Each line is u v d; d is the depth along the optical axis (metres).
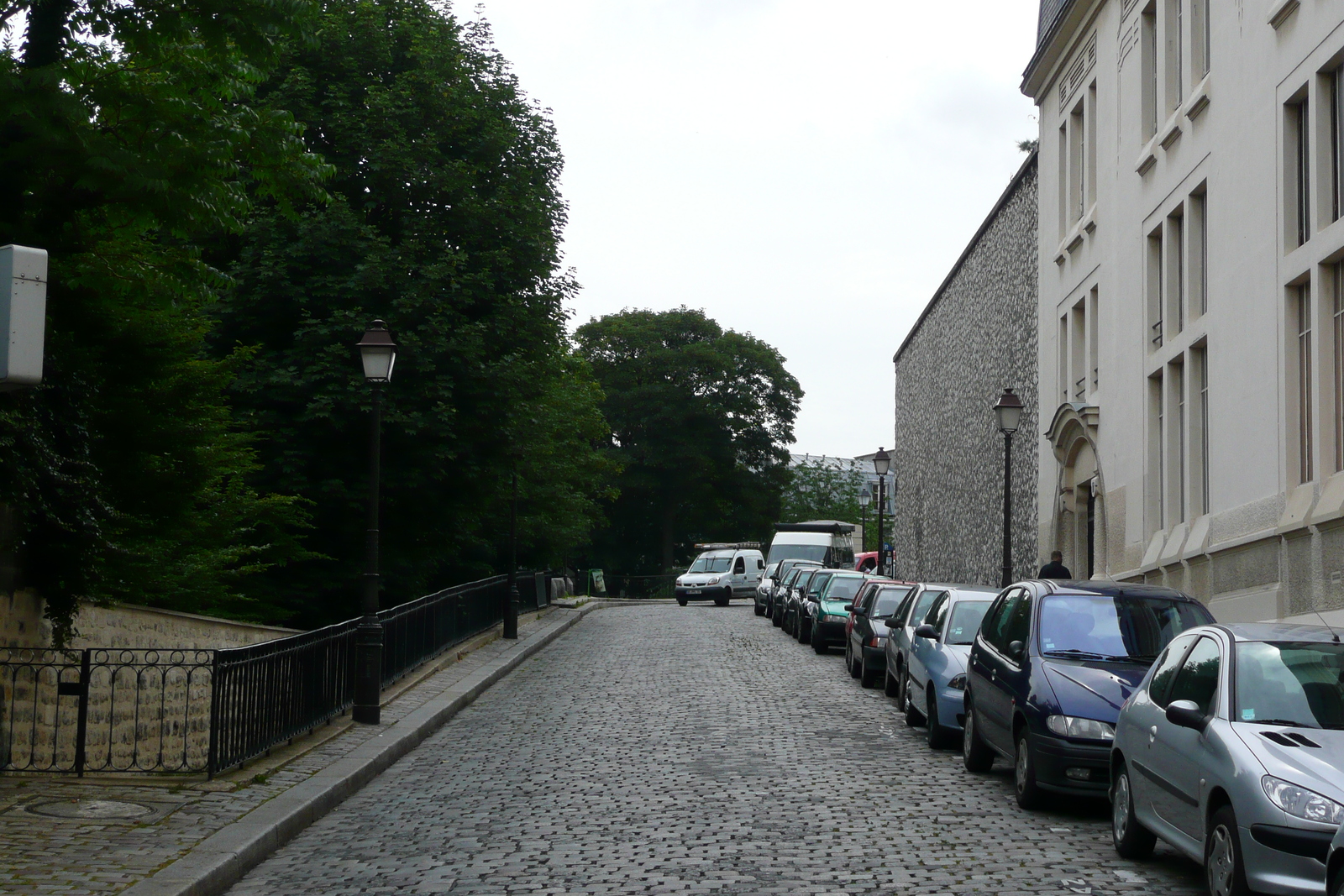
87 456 12.91
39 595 12.37
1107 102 26.61
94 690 13.24
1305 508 16.56
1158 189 23.31
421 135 28.69
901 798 11.13
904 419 55.12
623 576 73.19
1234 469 19.45
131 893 7.29
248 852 8.66
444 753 14.34
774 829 9.73
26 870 7.77
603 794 11.43
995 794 11.38
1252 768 6.96
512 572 30.05
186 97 11.91
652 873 8.25
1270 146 18.23
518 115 31.00
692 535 75.44
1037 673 10.76
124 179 11.05
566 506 44.66
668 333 72.75
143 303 13.41
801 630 30.30
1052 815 10.38
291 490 26.41
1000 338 36.34
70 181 11.14
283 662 13.23
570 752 14.10
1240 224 19.36
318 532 28.06
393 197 28.23
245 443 25.08
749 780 12.04
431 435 26.98
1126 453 24.95
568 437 48.88
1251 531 18.55
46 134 10.61
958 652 14.55
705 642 31.14
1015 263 34.72
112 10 11.65
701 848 9.02
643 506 73.69
